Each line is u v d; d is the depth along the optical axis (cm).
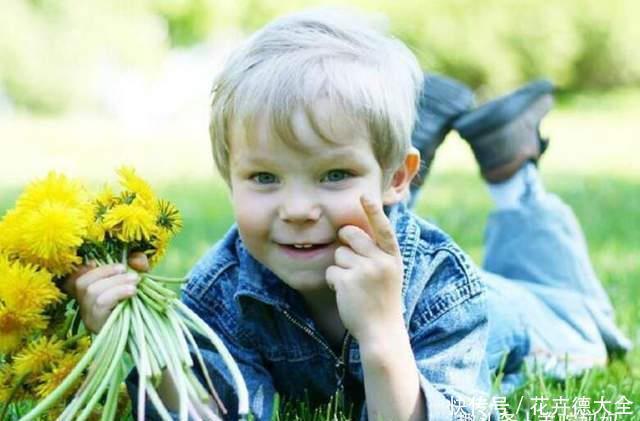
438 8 1811
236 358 235
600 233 536
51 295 198
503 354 291
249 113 203
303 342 235
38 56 1777
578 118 1594
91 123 1738
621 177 867
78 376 197
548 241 344
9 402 205
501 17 1839
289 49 209
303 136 200
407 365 209
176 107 1992
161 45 1881
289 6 1875
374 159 210
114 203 209
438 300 232
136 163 1066
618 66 1917
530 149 355
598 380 292
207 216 619
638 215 609
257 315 234
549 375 290
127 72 1897
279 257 211
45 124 1652
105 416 195
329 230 206
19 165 1066
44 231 194
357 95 204
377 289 206
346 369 234
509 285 311
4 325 196
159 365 195
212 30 1922
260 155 204
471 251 481
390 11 1792
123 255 207
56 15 1780
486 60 1825
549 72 1873
